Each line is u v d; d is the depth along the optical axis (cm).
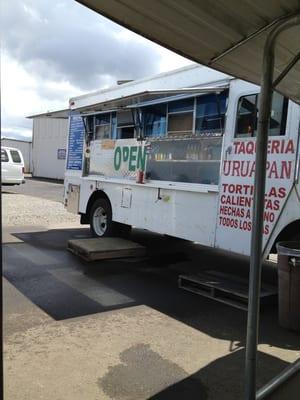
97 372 335
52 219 1191
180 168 646
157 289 564
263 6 232
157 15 229
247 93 544
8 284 561
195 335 415
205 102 612
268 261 739
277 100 507
